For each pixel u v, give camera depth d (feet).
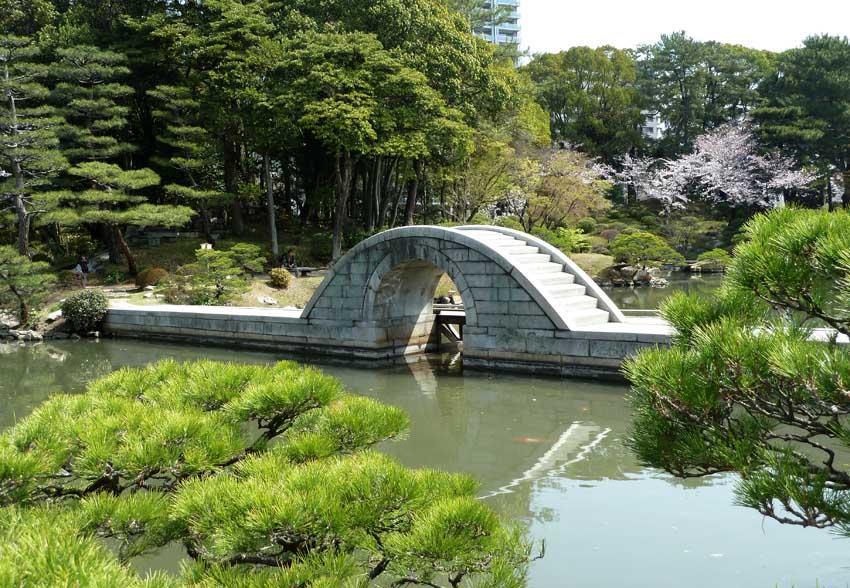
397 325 60.80
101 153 97.14
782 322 12.17
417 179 117.91
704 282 110.83
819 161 138.82
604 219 155.63
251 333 66.74
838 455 29.19
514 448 33.37
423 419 39.19
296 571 11.98
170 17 112.06
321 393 17.61
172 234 119.75
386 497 13.14
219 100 106.11
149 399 19.06
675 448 12.32
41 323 78.38
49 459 14.55
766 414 11.59
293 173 136.26
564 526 23.82
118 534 13.42
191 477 15.35
